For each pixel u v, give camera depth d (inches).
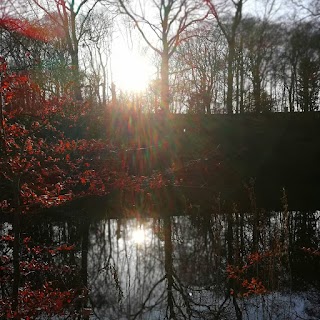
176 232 354.3
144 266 275.0
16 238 195.9
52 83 330.3
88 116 493.0
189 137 608.1
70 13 661.3
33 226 342.6
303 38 732.0
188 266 268.4
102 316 207.2
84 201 438.3
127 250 310.3
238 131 625.6
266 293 229.3
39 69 316.2
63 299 208.2
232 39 722.2
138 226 382.0
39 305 197.6
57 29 635.5
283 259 273.3
